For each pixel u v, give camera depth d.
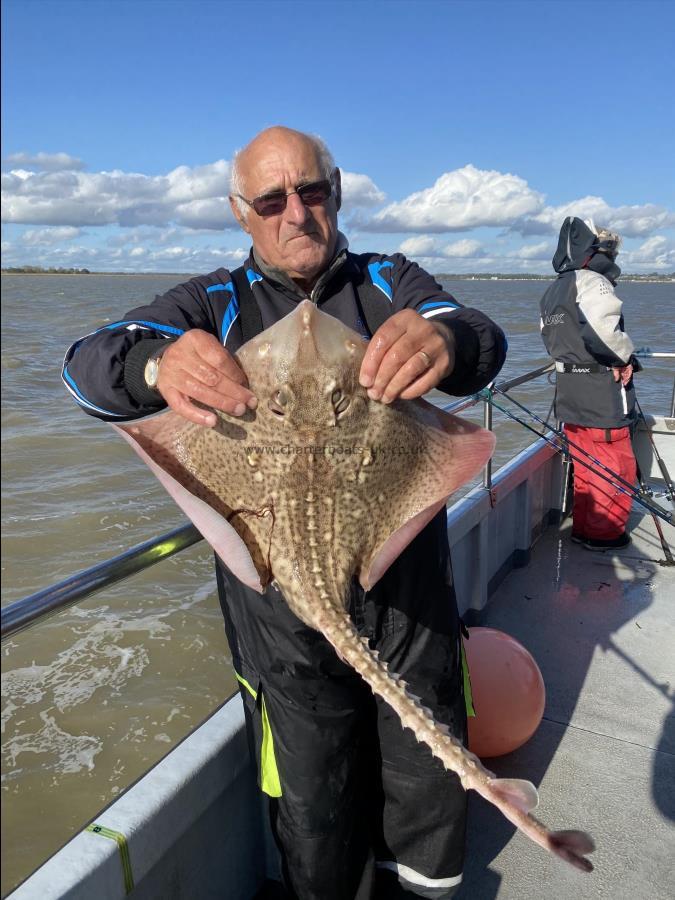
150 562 1.83
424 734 1.25
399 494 1.58
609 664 3.56
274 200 1.79
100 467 10.55
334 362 1.49
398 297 1.96
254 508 1.52
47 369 19.02
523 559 4.64
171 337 1.76
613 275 5.07
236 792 2.21
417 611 1.94
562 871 2.40
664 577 4.48
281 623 1.85
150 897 1.89
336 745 1.95
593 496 4.86
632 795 2.71
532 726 2.80
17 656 6.09
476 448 1.64
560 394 5.04
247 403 1.43
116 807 1.83
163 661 6.04
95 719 5.38
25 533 8.18
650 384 14.65
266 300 1.95
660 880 2.35
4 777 4.82
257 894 2.35
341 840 2.00
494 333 1.74
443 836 2.10
